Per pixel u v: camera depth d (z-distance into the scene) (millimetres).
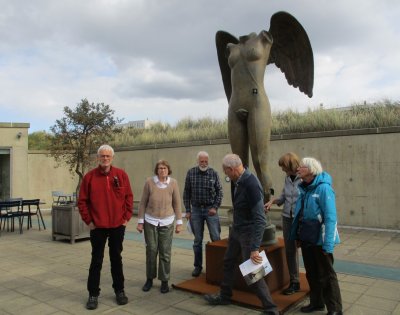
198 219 5395
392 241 7703
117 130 12883
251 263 3689
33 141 26016
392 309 4016
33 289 4934
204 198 5336
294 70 5430
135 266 6004
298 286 4441
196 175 5395
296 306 4180
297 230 3932
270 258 4426
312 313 3951
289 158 4391
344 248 7086
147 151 13773
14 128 14352
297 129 10898
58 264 6254
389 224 8906
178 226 4887
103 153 4340
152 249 4738
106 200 4316
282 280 4617
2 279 5395
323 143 9852
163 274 4680
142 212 4801
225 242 4984
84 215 4301
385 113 9898
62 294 4730
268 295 3785
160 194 4734
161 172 4773
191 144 12539
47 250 7395
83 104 11797
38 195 14945
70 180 15695
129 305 4309
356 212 9336
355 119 10102
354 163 9391
